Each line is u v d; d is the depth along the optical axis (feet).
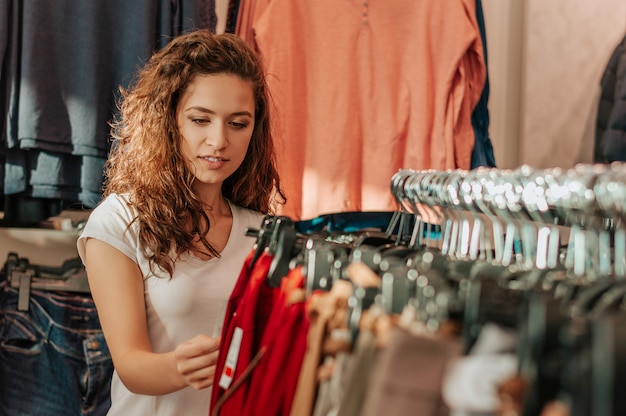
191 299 4.83
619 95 6.77
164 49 5.17
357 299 2.76
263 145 5.62
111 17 7.14
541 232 3.29
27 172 7.14
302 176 7.68
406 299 2.66
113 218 4.86
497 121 8.70
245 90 4.93
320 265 3.23
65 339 7.41
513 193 3.21
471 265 3.03
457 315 2.41
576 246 2.99
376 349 2.55
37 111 6.89
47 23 6.95
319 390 2.82
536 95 8.09
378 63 7.57
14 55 6.90
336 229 7.97
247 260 3.86
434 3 7.56
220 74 4.85
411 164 7.56
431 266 3.10
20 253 7.58
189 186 4.98
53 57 6.98
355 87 7.60
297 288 3.25
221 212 5.43
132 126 5.28
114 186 5.31
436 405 2.24
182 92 4.91
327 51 7.55
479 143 7.88
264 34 7.46
